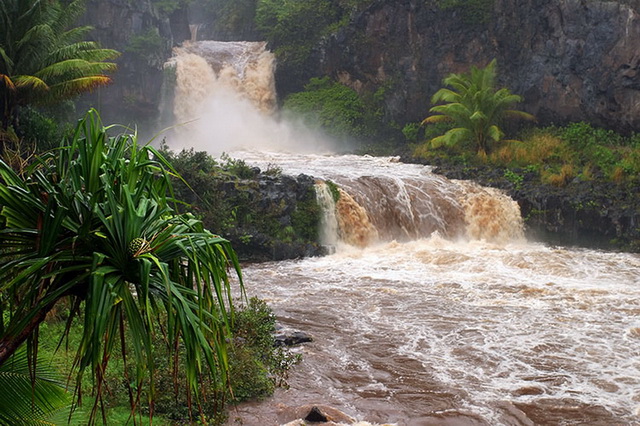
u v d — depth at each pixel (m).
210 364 3.86
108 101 39.16
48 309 3.74
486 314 15.38
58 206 3.75
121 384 8.87
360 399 10.18
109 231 3.69
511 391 10.67
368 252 23.33
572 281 19.03
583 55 33.31
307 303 16.27
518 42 35.81
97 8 37.94
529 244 26.53
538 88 34.94
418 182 27.50
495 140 32.62
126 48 39.16
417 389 10.67
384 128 40.22
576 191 27.06
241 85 43.62
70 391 5.50
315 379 10.95
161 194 4.33
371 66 40.66
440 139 33.06
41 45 22.33
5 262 3.92
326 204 24.36
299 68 42.72
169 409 8.64
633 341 13.40
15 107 22.75
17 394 4.31
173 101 41.41
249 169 24.22
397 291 17.59
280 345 12.60
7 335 3.63
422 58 38.97
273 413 9.28
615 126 32.72
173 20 50.12
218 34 58.06
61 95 22.53
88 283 3.69
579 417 9.72
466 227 26.50
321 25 42.97
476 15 36.94
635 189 26.83
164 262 3.86
